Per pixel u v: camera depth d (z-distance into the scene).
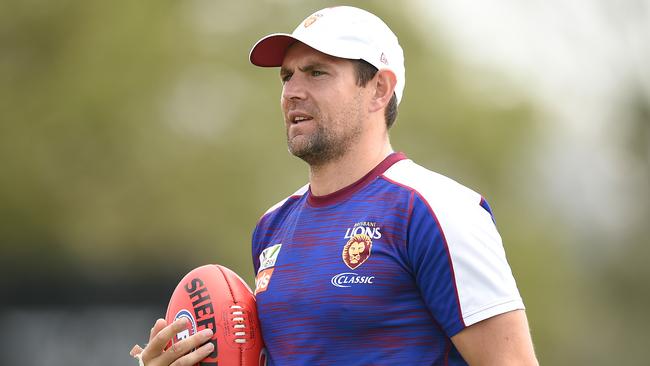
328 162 13.95
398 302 13.05
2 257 77.62
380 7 83.88
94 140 77.25
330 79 13.86
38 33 79.31
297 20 82.06
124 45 77.12
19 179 77.25
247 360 13.98
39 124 77.56
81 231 77.25
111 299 77.75
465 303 12.75
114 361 76.06
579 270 79.56
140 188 76.81
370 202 13.55
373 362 12.97
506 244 77.31
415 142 80.88
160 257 78.00
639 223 78.62
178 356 13.84
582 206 80.88
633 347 77.69
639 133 76.81
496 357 12.70
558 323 75.00
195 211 76.44
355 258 13.23
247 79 80.00
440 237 12.86
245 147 77.38
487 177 81.31
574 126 80.69
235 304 14.20
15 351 74.88
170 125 79.00
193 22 80.69
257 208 76.12
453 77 84.69
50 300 77.94
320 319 13.23
